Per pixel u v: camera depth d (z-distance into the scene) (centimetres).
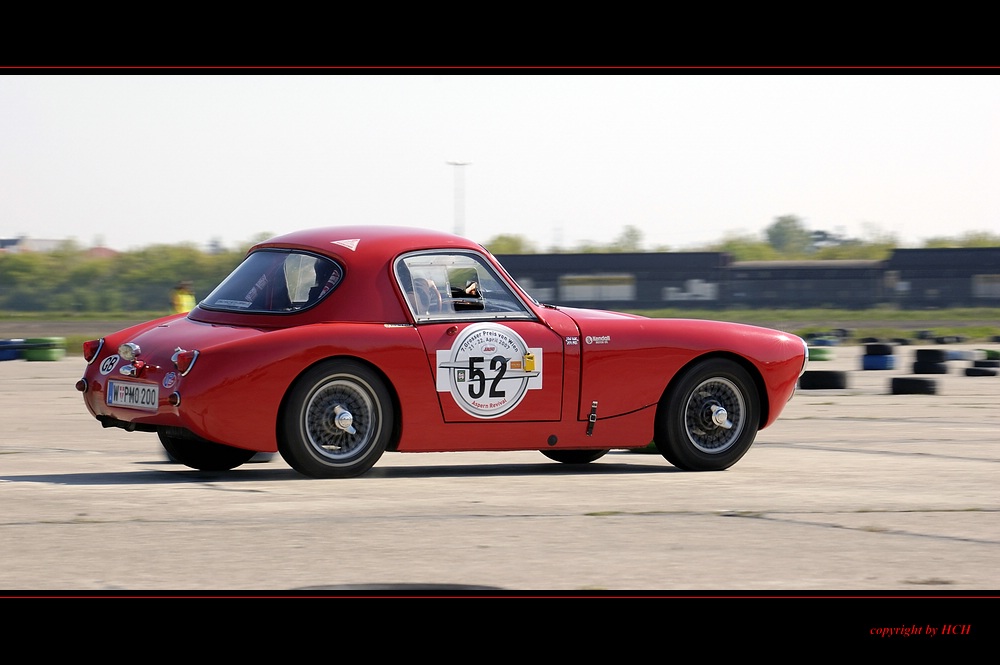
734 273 13425
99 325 10344
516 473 1470
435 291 1384
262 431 1288
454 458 1678
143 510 1093
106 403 1373
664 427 1470
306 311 1341
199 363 1266
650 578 842
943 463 1611
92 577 823
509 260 13250
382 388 1335
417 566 870
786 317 12044
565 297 13188
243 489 1241
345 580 822
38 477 1373
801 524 1064
